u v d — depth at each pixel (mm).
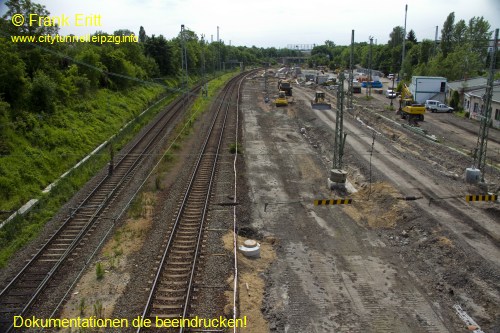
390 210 22734
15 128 27703
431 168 30844
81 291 14945
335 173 26156
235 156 32969
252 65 174875
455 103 56781
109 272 16172
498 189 26562
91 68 44719
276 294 15406
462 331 13664
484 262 17078
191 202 23281
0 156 24578
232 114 53156
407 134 42938
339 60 150250
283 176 29109
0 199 21797
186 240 18750
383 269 17344
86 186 25750
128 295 14633
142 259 17000
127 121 42906
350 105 57438
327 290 15797
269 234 20250
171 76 75500
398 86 74688
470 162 32688
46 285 15281
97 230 19719
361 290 15844
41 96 32438
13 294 14758
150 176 27734
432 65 73375
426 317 14320
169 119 46781
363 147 36500
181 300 14367
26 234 19203
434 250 18547
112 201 23344
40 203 22594
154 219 21000
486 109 26562
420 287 16094
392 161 32031
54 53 37875
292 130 45031
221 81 95438
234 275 15984
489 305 14875
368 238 20125
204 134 40812
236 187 25953
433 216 21406
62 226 19750
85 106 38938
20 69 29938
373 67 127500
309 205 23906
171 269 16234
